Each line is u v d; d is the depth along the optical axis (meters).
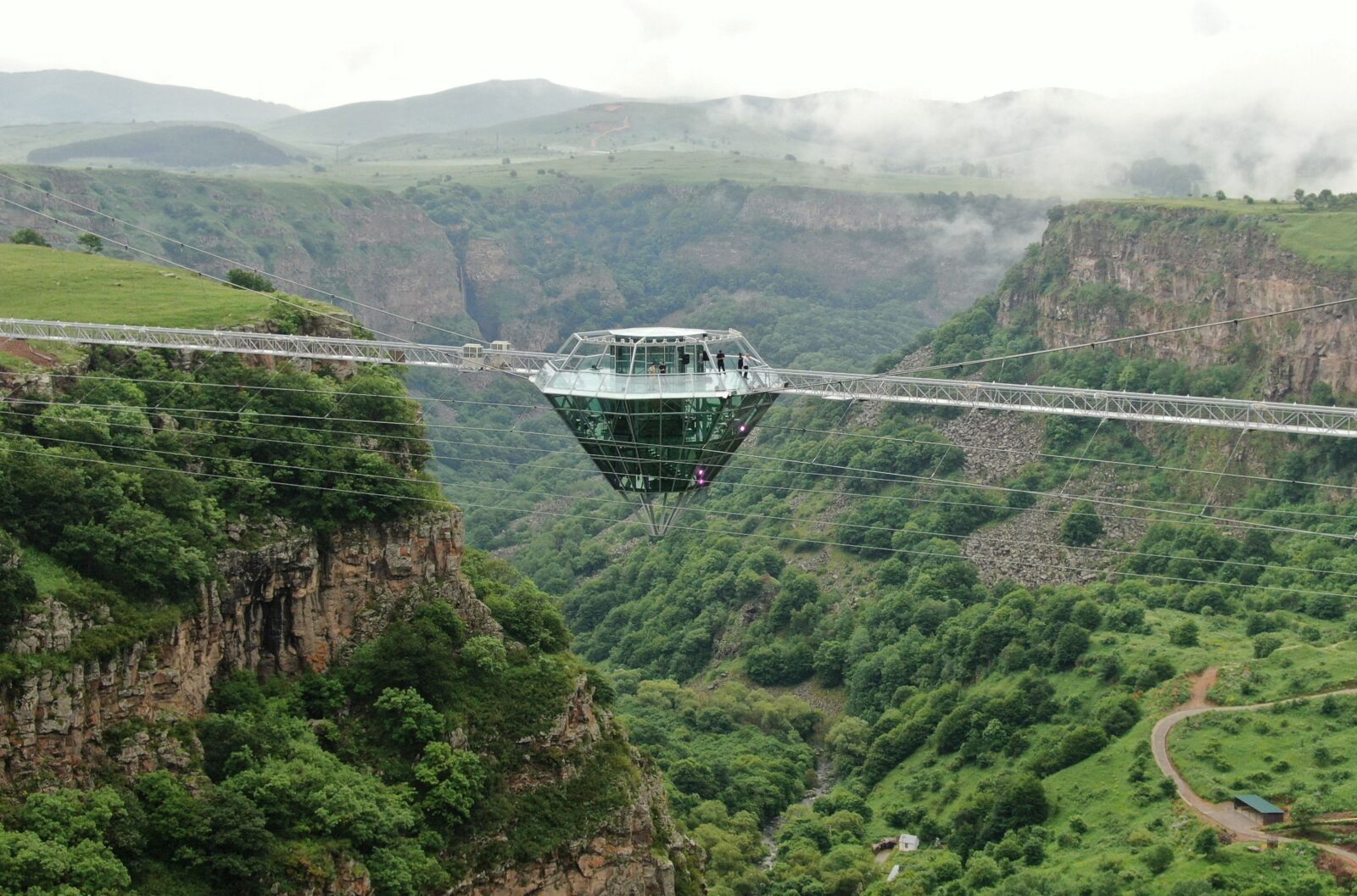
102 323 160.88
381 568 138.12
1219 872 173.50
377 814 117.25
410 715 128.38
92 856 99.00
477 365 154.38
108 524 117.69
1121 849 188.00
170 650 116.00
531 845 126.75
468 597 142.75
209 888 105.75
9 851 95.62
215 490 132.50
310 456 138.75
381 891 114.00
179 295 185.25
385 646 133.00
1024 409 149.62
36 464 118.62
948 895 191.88
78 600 110.94
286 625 131.75
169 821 106.12
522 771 131.62
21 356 145.75
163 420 140.25
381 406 149.50
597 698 150.50
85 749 107.69
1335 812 182.62
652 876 134.50
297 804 114.69
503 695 135.88
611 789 134.75
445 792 123.62
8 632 105.38
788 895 195.75
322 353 157.62
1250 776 195.12
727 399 132.38
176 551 119.69
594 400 132.12
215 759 115.75
